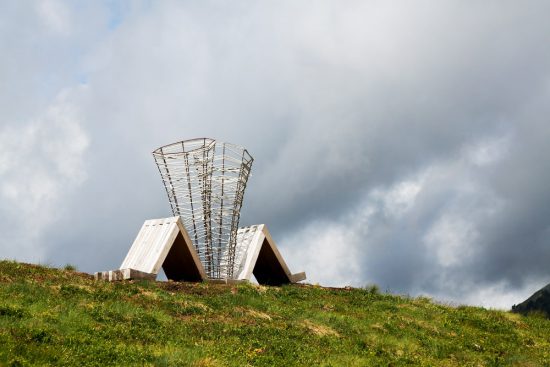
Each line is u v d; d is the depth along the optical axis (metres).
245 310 20.22
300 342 17.20
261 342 16.44
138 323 16.45
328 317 20.81
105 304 17.75
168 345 14.69
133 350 13.77
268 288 25.19
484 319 24.36
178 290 22.19
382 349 18.09
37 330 13.70
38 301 16.64
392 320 22.14
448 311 25.23
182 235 25.00
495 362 18.50
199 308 19.39
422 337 20.33
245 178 27.41
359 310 23.12
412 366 16.67
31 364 11.85
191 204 26.88
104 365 12.67
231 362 14.04
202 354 14.14
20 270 20.38
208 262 26.98
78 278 21.30
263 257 29.39
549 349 21.19
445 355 18.69
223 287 23.73
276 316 20.09
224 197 26.97
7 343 12.51
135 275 22.86
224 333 16.95
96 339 14.28
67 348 13.22
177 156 27.03
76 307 16.73
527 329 24.17
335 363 15.48
